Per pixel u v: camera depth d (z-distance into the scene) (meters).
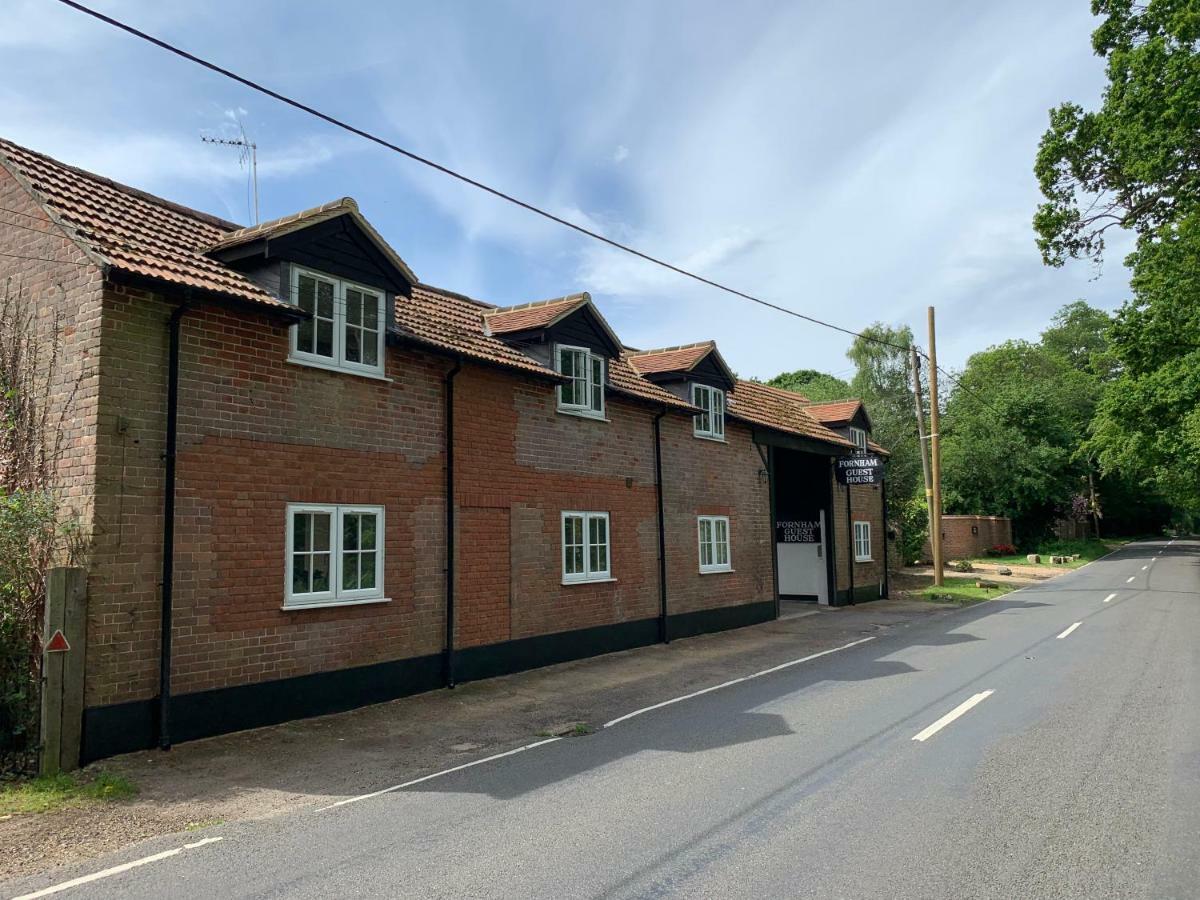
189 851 5.20
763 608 19.22
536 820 5.61
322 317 9.74
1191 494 37.66
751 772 6.61
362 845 5.23
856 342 47.72
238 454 8.67
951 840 4.98
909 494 34.06
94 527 7.41
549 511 13.20
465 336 12.40
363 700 9.84
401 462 10.62
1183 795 5.78
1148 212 19.53
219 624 8.36
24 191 8.62
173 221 9.88
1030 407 51.94
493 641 11.89
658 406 15.91
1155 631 14.96
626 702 10.09
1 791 6.59
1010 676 10.77
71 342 7.89
